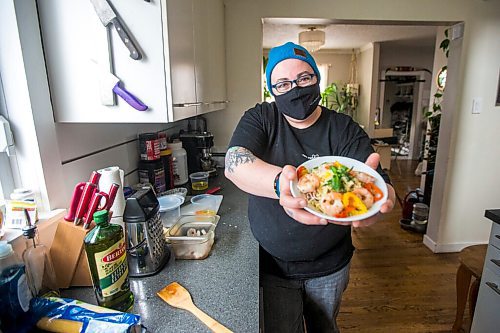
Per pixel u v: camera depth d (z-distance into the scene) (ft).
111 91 2.98
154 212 2.95
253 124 3.30
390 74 19.69
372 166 2.24
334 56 19.24
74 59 2.94
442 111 8.21
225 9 7.02
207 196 5.20
